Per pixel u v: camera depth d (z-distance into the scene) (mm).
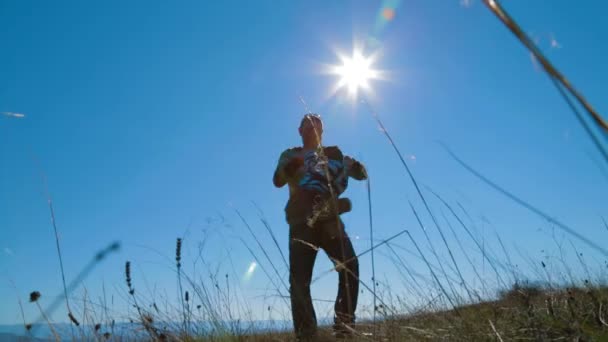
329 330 4113
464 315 3236
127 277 3457
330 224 4281
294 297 4141
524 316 2971
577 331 2586
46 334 2457
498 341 2729
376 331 3449
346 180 4574
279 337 4164
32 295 1537
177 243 3766
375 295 3377
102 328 3119
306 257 4320
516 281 3547
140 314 3447
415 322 3543
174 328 3611
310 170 4449
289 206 4527
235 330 3893
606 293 3211
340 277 4234
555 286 3641
